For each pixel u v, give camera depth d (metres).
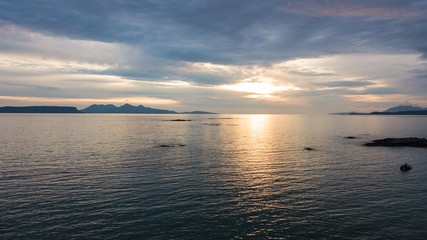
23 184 30.86
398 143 67.88
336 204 25.42
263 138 88.94
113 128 132.38
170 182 32.34
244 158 48.97
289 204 25.41
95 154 51.81
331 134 106.12
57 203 25.17
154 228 20.66
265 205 25.16
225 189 29.80
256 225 21.23
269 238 19.31
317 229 20.58
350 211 23.80
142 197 27.00
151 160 46.25
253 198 26.97
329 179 34.09
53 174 35.53
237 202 25.88
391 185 31.48
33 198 26.39
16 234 19.56
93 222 21.50
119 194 27.81
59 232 19.94
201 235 19.69
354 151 58.28
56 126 140.75
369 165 42.94
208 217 22.56
